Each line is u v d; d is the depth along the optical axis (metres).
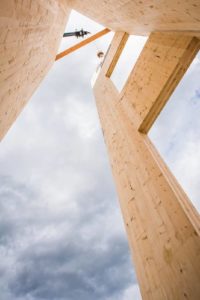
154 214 1.81
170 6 1.44
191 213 1.57
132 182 2.28
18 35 1.42
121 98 3.20
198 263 1.31
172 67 2.02
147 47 2.69
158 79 2.23
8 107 2.02
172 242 1.55
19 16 1.30
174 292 1.43
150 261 1.75
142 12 2.00
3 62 1.33
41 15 1.88
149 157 2.11
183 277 1.39
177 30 1.97
